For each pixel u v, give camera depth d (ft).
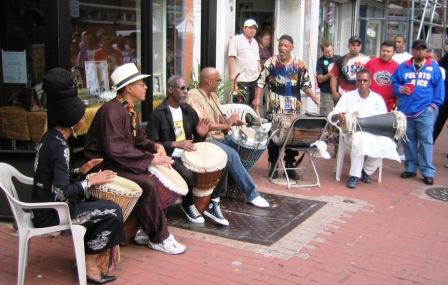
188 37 25.85
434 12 58.59
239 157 19.54
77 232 12.39
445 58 29.48
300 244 16.08
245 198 19.93
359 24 49.55
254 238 16.37
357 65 27.96
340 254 15.49
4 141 17.99
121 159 14.33
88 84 20.36
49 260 14.39
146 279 13.41
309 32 38.73
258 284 13.34
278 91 23.68
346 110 23.86
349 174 23.66
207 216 17.74
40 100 17.43
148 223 14.75
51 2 15.94
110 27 21.30
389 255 15.61
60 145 12.48
